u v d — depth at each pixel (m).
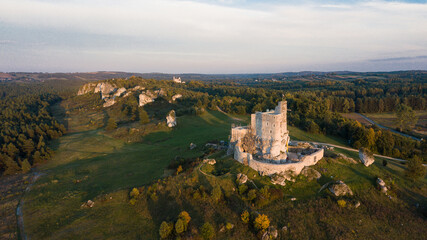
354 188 64.56
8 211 71.81
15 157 113.56
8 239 59.69
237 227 56.78
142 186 78.62
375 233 53.81
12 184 90.94
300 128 134.12
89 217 67.00
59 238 59.41
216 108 185.25
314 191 64.31
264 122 78.81
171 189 72.94
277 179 66.75
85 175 94.00
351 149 106.69
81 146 129.50
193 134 133.88
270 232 53.50
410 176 70.56
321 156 76.06
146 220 65.12
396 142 111.81
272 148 75.69
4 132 145.38
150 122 159.25
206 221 59.19
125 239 58.84
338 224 55.25
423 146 104.44
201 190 68.06
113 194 76.00
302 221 55.94
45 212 69.88
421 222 57.41
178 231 55.44
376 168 75.00
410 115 141.25
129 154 111.88
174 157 102.12
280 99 177.00
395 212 59.59
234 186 67.81
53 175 96.00
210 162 80.88
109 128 154.75
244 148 84.00
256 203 61.09
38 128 146.62
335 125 133.12
